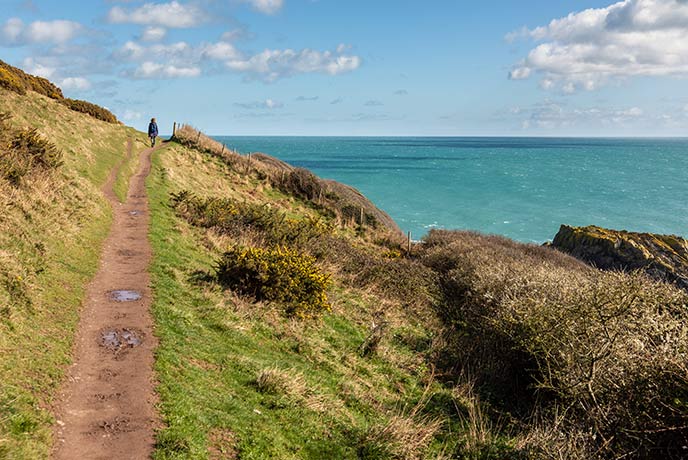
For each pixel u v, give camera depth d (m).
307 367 11.38
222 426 7.55
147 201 21.95
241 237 19.97
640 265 28.47
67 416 6.85
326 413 9.38
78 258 13.07
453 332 16.80
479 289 18.08
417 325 17.09
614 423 8.59
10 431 5.91
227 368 9.72
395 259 26.19
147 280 12.96
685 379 7.63
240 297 13.95
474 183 104.56
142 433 6.77
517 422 11.30
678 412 7.45
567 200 80.75
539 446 9.00
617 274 12.26
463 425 10.81
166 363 8.87
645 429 7.98
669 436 7.78
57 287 10.80
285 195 36.66
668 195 88.12
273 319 13.41
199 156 38.44
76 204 16.34
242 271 14.63
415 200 77.31
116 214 19.00
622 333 10.17
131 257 14.61
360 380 11.80
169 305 11.68
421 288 20.36
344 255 22.12
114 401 7.42
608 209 71.69
